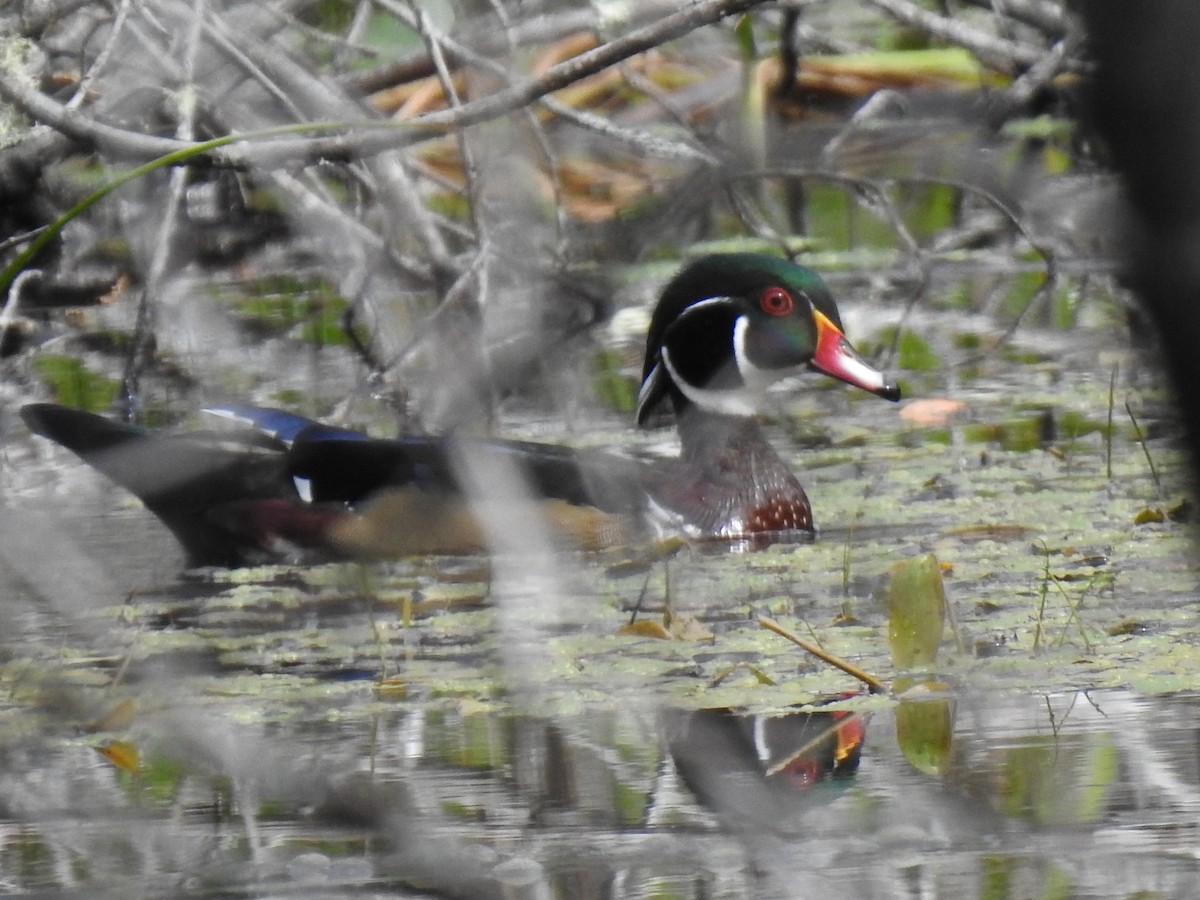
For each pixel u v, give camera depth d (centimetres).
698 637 848
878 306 1742
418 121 1090
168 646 860
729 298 1226
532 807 588
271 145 1278
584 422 1442
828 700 731
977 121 1745
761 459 1180
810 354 1227
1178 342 427
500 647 841
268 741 692
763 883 501
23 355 1580
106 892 516
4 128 1361
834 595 949
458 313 1400
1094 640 815
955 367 1580
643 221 1631
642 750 665
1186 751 635
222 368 1521
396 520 1100
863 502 1191
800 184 1862
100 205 1599
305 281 1645
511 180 1424
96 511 1202
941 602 775
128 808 604
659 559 1089
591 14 1487
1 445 1409
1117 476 1200
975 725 687
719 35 1872
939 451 1334
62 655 841
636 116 1827
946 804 578
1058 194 1719
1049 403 1437
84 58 1371
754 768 635
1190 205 409
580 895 500
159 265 1444
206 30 1336
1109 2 406
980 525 1091
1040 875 500
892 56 1852
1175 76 398
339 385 1485
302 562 1106
